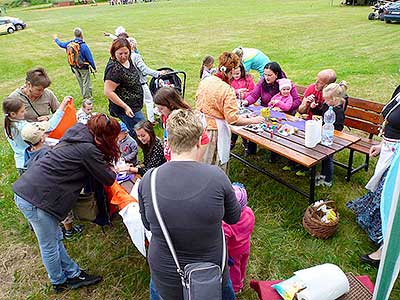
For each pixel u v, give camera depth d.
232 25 17.88
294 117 4.16
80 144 2.42
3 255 3.28
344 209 3.64
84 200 2.80
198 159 1.89
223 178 1.70
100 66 10.75
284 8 24.22
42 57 12.75
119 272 3.04
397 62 9.04
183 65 10.12
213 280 1.62
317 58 10.19
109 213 3.00
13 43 16.25
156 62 10.66
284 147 3.50
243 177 4.35
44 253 2.62
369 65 8.91
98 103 7.20
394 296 2.69
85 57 7.07
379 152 3.18
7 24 19.83
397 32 13.42
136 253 3.23
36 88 3.43
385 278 1.95
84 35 16.95
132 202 2.66
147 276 2.99
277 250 3.20
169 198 1.62
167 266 1.71
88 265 3.12
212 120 3.38
